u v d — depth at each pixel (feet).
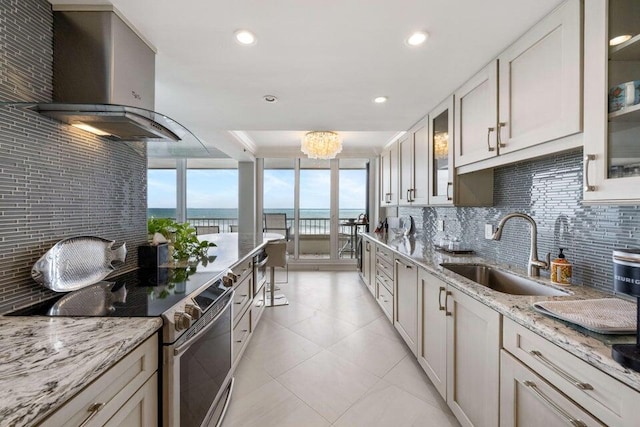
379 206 18.17
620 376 2.36
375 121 9.70
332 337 8.89
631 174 3.24
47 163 4.01
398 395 6.17
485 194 7.19
